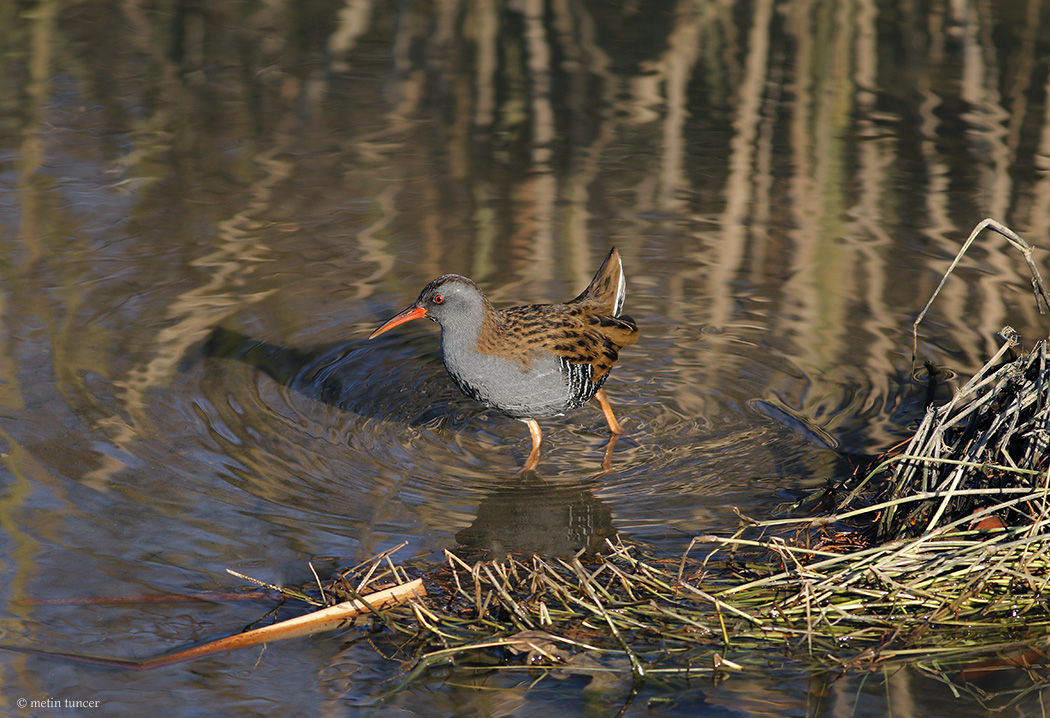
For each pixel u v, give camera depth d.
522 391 10.33
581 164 15.65
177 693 7.15
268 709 7.04
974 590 7.84
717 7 20.92
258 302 12.42
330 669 7.43
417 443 10.42
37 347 11.17
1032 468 8.39
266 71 18.30
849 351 11.72
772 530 8.95
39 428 9.90
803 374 11.41
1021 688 7.16
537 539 8.92
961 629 7.70
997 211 14.07
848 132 16.31
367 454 10.12
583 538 8.95
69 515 8.82
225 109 16.95
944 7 20.39
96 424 10.04
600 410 11.16
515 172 15.41
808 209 14.45
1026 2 20.47
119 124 16.30
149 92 17.34
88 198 14.27
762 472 9.90
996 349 11.45
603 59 18.81
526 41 19.58
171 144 15.85
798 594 7.89
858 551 8.05
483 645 7.57
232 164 15.37
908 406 10.70
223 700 7.11
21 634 7.57
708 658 7.52
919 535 8.53
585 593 8.08
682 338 12.14
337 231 13.90
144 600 7.98
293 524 8.94
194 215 14.05
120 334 11.55
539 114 17.02
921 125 16.41
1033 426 8.55
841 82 17.77
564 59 18.81
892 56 18.55
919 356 11.53
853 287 12.83
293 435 10.26
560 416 11.12
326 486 9.53
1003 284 12.65
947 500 8.15
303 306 12.44
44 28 19.42
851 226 14.06
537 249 13.61
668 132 16.45
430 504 9.38
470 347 10.30
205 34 19.66
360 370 11.55
